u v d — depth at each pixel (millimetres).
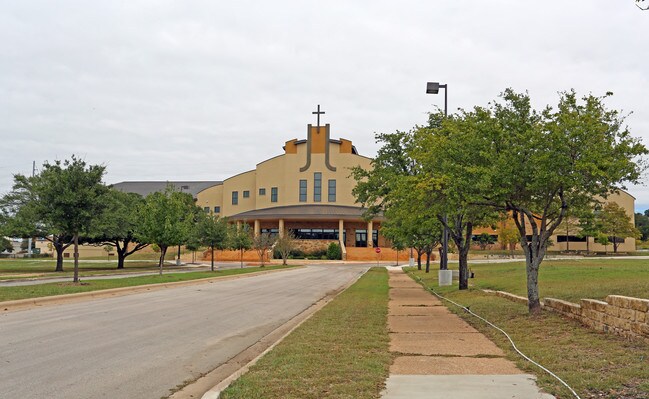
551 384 7035
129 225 46906
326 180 91312
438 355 9359
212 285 29969
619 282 17000
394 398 6449
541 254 14031
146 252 100375
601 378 7184
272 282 34031
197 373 8391
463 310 16516
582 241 84125
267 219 87938
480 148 14375
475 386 7035
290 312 17672
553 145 12820
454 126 17672
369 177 28562
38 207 24500
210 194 104688
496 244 89375
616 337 9938
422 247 47406
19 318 14086
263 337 12328
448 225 25953
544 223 14109
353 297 22219
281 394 6602
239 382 7180
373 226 92438
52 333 11672
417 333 12094
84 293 20750
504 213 18219
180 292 24453
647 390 6543
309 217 84688
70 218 24516
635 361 8016
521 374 7750
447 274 27938
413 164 26406
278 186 93375
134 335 11773
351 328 12734
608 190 13586
